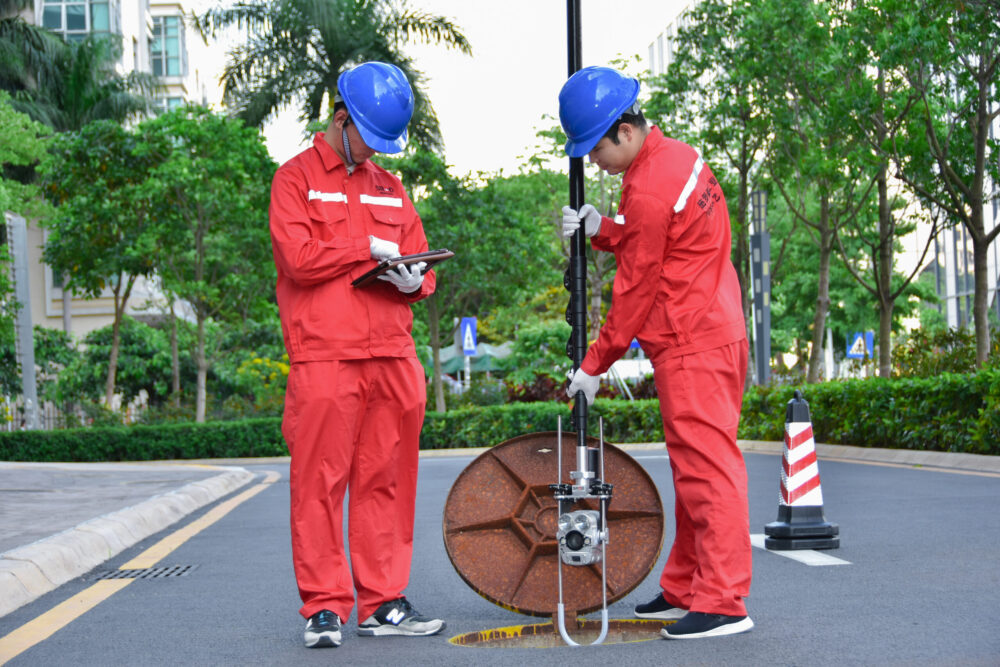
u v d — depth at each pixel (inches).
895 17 563.5
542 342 1189.1
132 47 1696.6
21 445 829.8
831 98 623.2
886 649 132.2
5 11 1305.4
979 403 431.8
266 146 910.4
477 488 161.3
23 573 205.6
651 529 158.7
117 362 1090.1
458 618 169.3
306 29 1018.7
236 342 1207.6
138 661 144.0
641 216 142.1
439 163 961.5
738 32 731.4
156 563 247.9
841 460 487.8
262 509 378.9
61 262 925.8
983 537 233.1
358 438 155.5
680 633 140.5
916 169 595.5
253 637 158.6
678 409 143.5
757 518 291.3
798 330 1539.1
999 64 548.7
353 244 149.6
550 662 129.7
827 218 753.6
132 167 908.0
